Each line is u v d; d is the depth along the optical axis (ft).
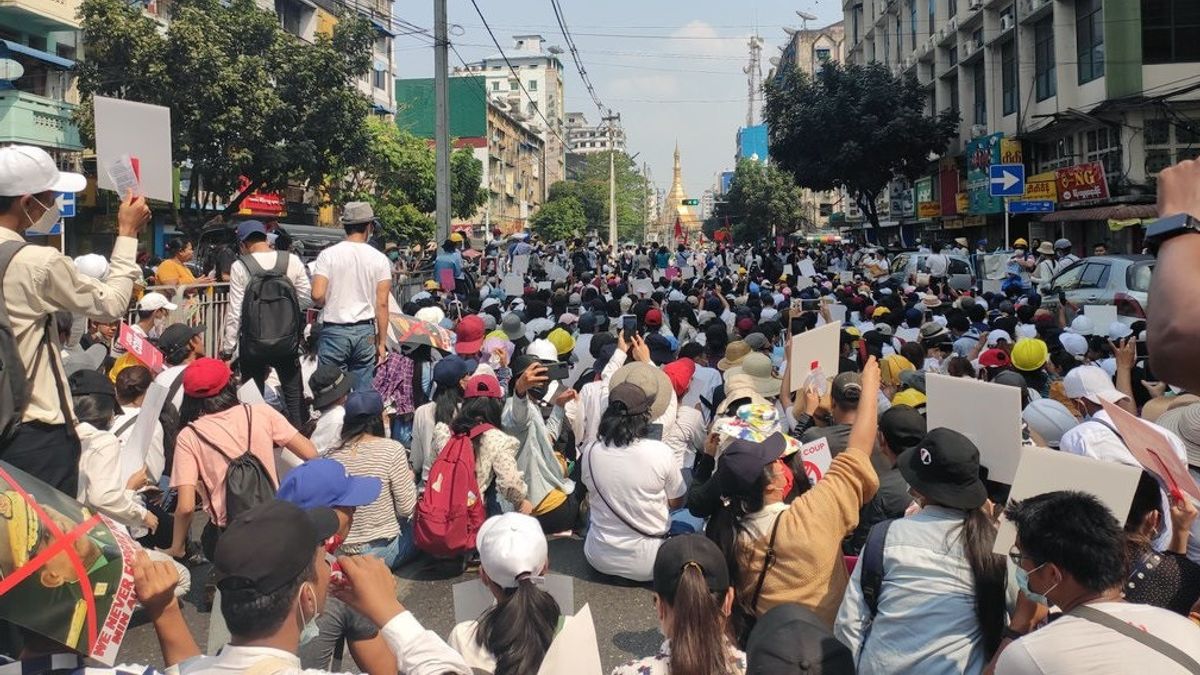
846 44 192.65
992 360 25.52
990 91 113.80
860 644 11.72
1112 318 32.89
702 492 13.58
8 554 7.56
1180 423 15.17
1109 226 78.07
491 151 269.64
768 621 9.46
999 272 67.00
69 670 8.09
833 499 12.91
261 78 77.20
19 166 11.69
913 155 124.67
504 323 32.89
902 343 30.27
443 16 60.44
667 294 53.72
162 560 9.12
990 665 10.53
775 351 32.58
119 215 13.32
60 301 11.80
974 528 11.33
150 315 27.25
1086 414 18.84
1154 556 11.20
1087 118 86.43
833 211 255.50
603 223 314.76
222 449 17.24
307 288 25.13
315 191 114.32
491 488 21.58
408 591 19.98
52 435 11.82
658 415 21.80
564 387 28.12
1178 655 7.91
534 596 10.98
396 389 26.84
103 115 13.28
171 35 72.74
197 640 17.19
